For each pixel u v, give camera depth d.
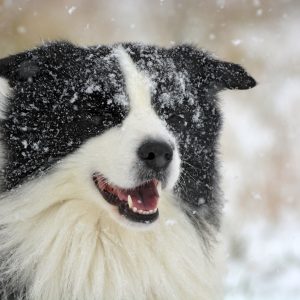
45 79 7.54
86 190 7.32
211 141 8.11
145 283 7.36
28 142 7.23
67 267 7.14
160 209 7.52
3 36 16.50
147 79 7.48
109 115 7.30
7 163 7.29
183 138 7.68
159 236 7.44
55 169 7.25
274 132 18.42
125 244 7.33
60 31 17.78
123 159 7.02
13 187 7.21
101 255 7.28
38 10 17.81
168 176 7.09
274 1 23.09
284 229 14.98
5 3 16.61
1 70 7.39
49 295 7.08
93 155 7.27
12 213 7.13
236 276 11.66
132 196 7.20
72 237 7.25
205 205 7.93
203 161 7.89
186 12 20.81
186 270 7.57
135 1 20.66
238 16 21.72
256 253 12.98
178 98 7.65
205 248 7.84
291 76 20.75
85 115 7.33
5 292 7.06
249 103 19.91
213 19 21.03
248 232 14.50
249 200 15.98
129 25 19.72
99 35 18.81
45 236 7.14
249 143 17.89
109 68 7.45
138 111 7.29
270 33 22.17
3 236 7.15
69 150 7.31
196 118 7.84
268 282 11.70
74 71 7.47
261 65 20.75
